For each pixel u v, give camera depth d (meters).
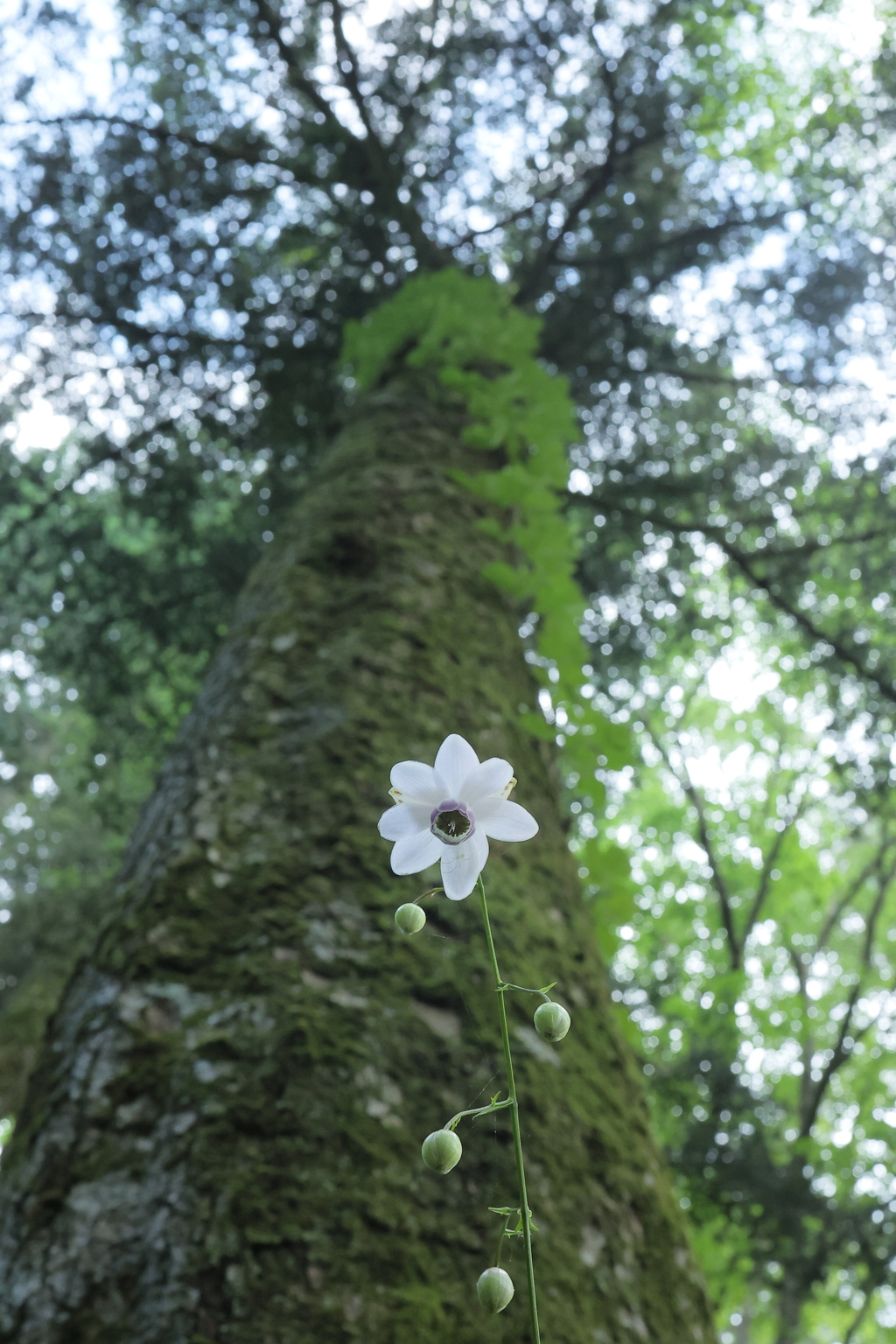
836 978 13.59
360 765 2.16
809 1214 6.88
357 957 1.74
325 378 7.32
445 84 7.56
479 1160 1.53
